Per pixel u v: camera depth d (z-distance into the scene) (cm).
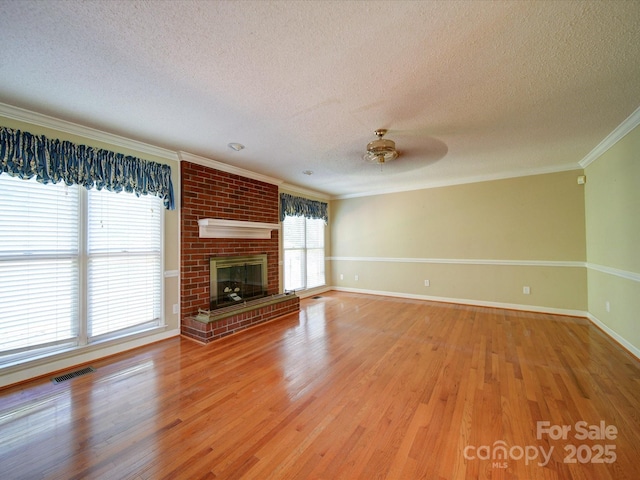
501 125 268
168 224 339
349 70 180
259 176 454
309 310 466
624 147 282
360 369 251
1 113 221
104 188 284
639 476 136
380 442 160
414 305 498
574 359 268
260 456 150
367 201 614
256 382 229
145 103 222
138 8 129
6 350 226
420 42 154
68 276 260
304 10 132
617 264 308
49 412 190
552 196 427
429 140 306
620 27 142
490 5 130
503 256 468
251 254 443
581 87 202
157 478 137
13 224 231
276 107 229
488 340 321
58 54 162
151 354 288
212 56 166
